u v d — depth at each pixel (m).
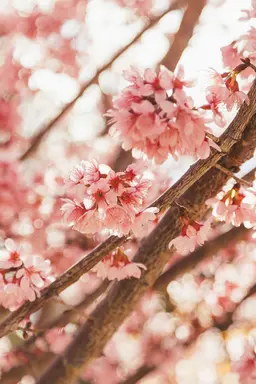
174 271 5.05
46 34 8.68
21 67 8.80
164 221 3.72
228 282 8.14
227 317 7.78
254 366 4.46
